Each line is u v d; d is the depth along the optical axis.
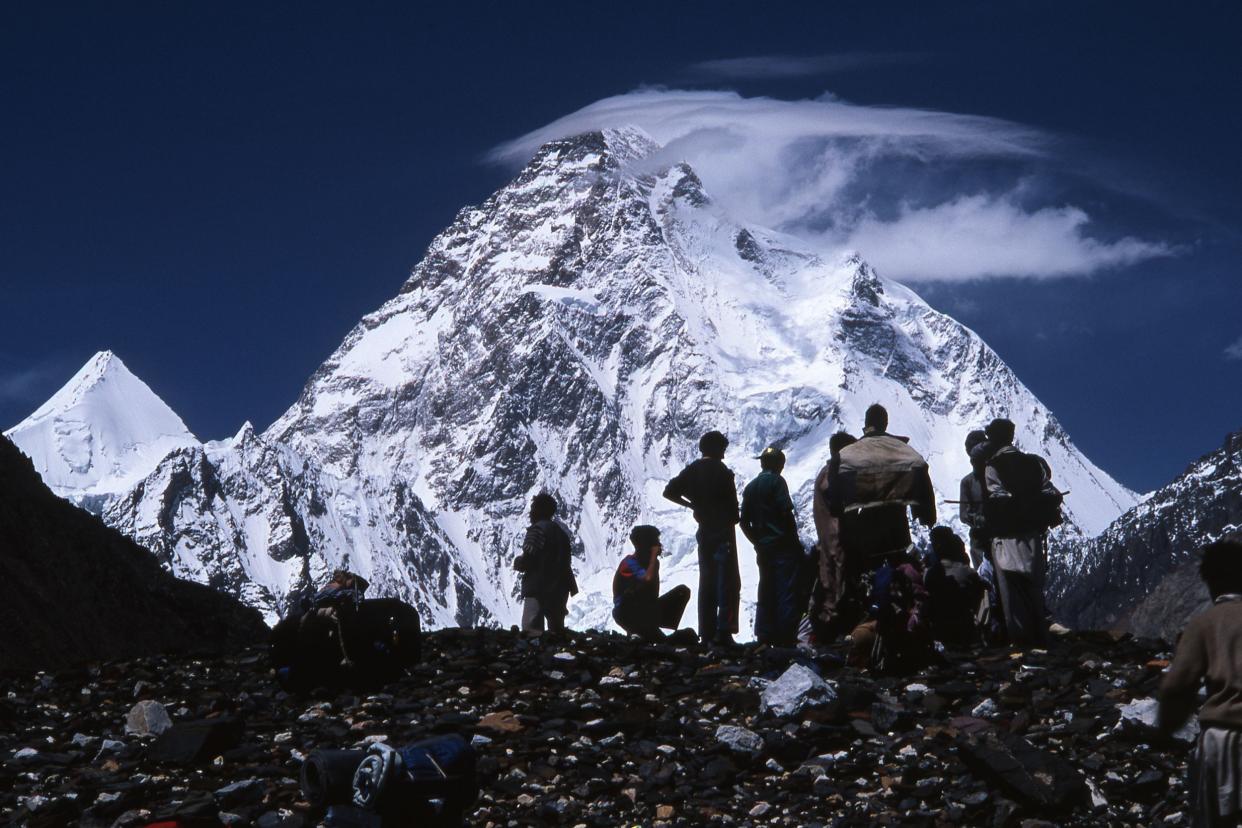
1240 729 8.63
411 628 15.78
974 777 11.52
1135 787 11.27
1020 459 17.23
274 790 11.50
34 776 12.30
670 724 13.36
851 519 16.55
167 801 11.39
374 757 9.05
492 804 11.47
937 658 15.56
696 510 19.75
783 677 13.92
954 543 18.78
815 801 11.28
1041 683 14.43
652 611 20.14
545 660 16.38
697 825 10.96
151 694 15.79
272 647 16.17
